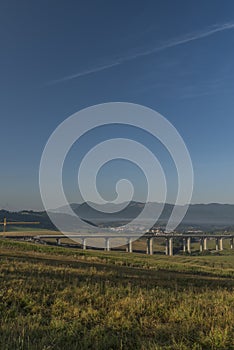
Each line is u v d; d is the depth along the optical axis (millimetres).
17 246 52094
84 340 7332
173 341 7191
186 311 10219
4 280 14305
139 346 7062
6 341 6754
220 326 8461
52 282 14383
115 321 9156
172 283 18922
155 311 10539
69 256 42688
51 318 9242
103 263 36750
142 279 20172
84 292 12797
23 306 10844
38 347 6586
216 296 13453
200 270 42031
